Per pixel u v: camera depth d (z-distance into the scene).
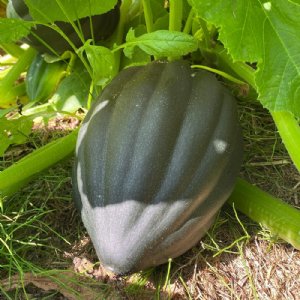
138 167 0.31
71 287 0.34
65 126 0.45
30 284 0.34
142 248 0.31
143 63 0.40
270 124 0.43
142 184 0.31
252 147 0.42
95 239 0.31
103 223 0.31
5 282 0.34
